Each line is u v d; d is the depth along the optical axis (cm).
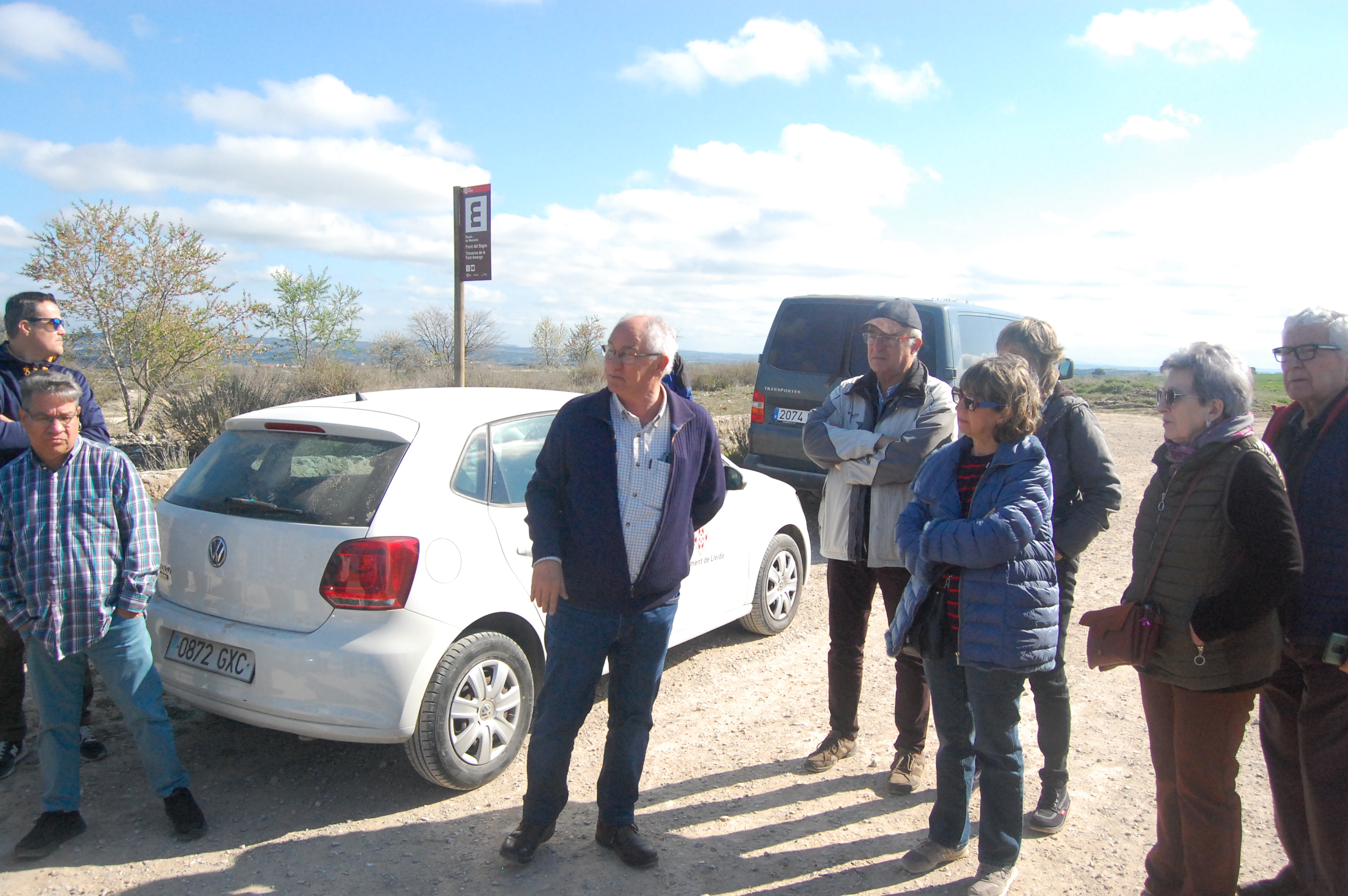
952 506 308
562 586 318
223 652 362
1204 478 263
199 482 402
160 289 1148
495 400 446
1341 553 266
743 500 557
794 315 849
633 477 324
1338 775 265
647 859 323
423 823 355
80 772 375
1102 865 330
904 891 313
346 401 430
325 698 342
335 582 346
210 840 340
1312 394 281
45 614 315
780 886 315
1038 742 380
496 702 387
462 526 382
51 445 315
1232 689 260
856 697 407
